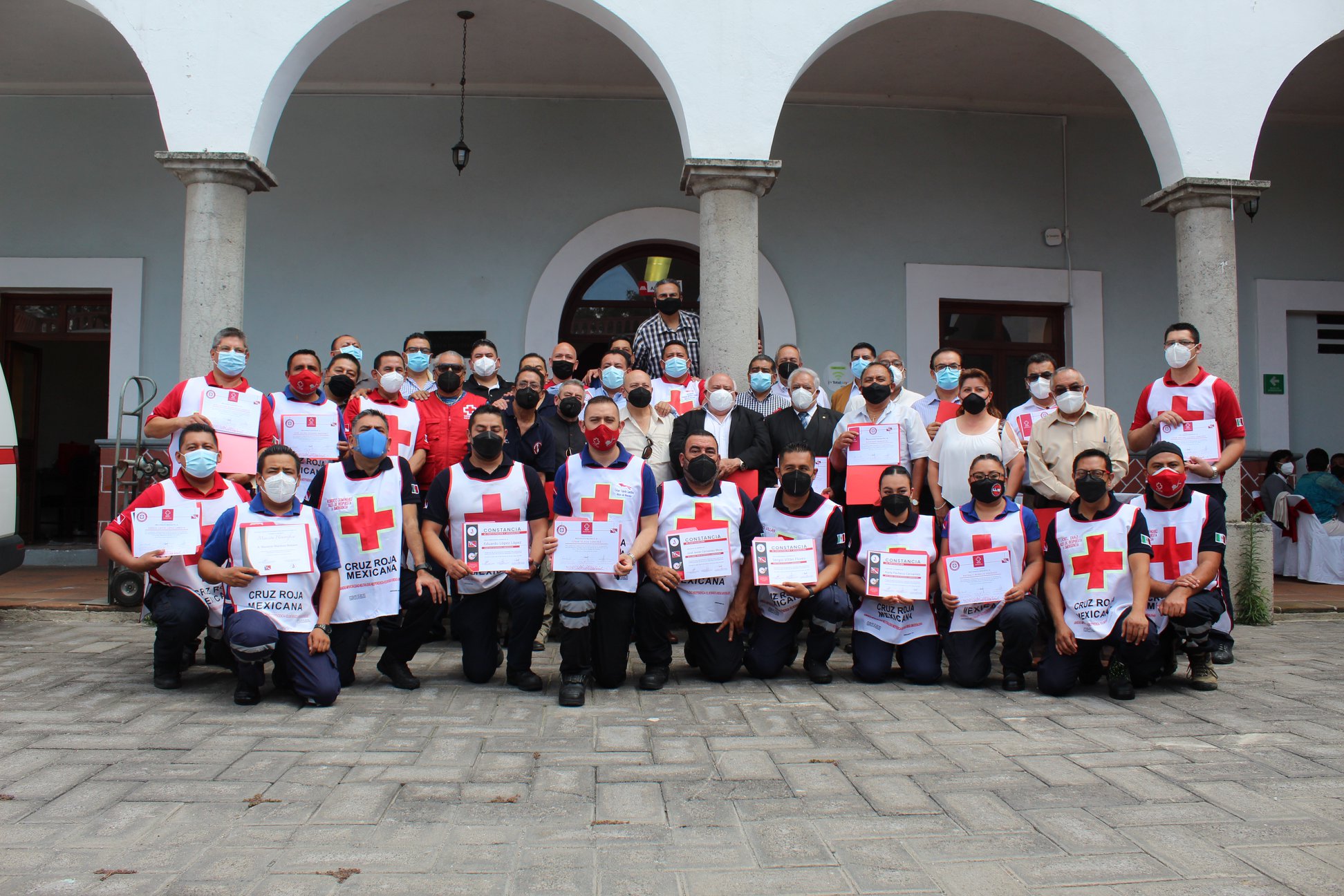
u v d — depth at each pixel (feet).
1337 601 25.08
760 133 21.40
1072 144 31.63
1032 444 17.89
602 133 30.12
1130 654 15.30
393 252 29.55
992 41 27.09
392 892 7.98
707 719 13.56
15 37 26.53
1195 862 8.68
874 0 21.81
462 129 29.60
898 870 8.47
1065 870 8.48
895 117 30.99
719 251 21.26
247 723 12.98
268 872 8.31
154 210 29.48
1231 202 22.59
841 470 19.36
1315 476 29.86
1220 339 22.47
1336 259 32.55
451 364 20.16
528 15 25.66
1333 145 32.68
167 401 17.69
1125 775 11.09
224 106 20.75
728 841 9.09
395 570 15.14
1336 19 23.08
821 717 13.75
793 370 21.16
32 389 33.45
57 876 8.18
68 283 29.32
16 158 29.48
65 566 29.40
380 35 26.73
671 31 21.44
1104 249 31.63
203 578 14.65
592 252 29.81
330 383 17.72
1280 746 12.35
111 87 29.43
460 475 15.21
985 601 15.67
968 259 31.12
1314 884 8.27
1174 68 22.68
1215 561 15.55
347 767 11.14
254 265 29.25
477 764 11.32
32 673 15.83
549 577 19.33
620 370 19.47
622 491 15.25
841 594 15.94
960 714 13.99
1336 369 32.78
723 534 15.61
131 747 11.78
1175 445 16.03
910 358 30.66
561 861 8.63
